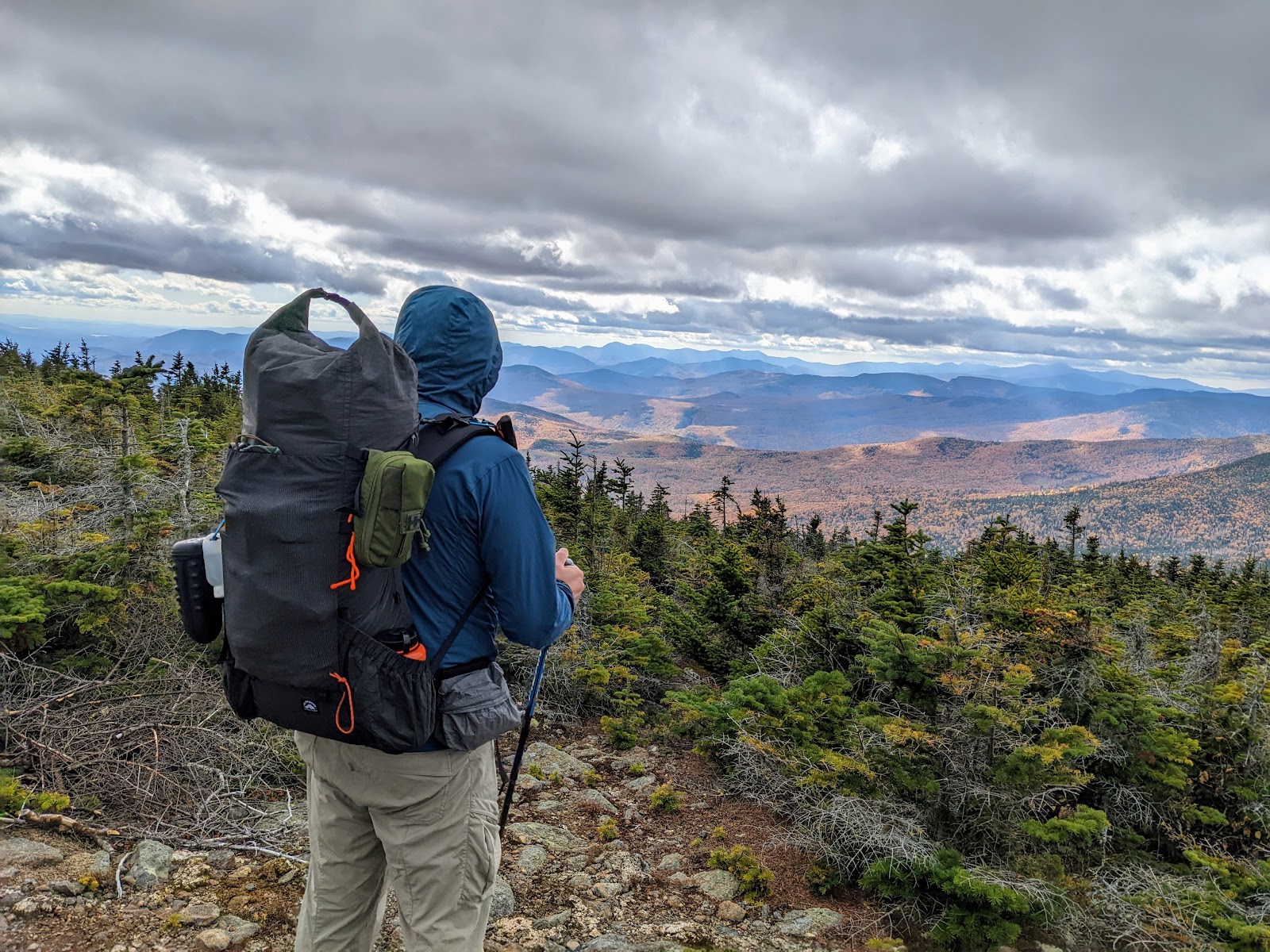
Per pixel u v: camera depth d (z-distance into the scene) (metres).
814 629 6.66
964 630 5.24
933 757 4.73
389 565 1.92
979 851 4.41
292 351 2.06
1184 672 7.09
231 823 3.87
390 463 1.90
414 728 2.04
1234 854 5.20
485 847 2.32
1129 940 3.96
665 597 9.86
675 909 3.84
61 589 4.84
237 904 3.27
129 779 3.94
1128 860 4.80
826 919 3.86
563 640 7.10
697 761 5.93
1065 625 5.63
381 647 2.00
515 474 2.18
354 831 2.35
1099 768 5.29
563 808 4.84
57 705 4.36
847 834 4.32
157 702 4.46
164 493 6.06
